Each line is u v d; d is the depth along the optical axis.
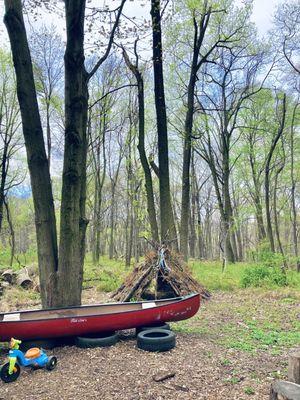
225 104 25.25
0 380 5.83
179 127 27.50
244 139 30.28
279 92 25.47
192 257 35.16
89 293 14.65
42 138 8.68
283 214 38.62
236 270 20.19
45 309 7.82
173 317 8.10
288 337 8.09
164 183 15.30
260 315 10.55
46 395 5.23
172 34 20.05
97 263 26.23
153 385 5.45
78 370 6.14
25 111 8.49
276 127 25.22
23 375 6.02
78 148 8.30
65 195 8.30
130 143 26.67
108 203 40.31
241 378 5.70
